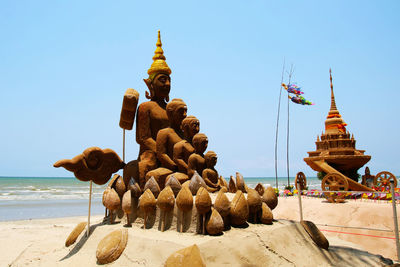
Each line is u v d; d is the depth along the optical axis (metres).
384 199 12.62
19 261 7.46
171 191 6.78
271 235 6.39
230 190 8.16
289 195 15.76
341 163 14.88
